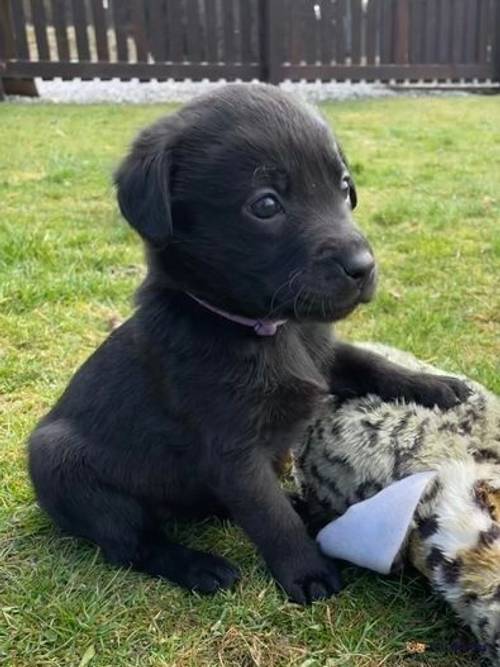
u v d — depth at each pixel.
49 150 1.49
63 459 0.46
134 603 0.42
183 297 0.44
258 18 2.18
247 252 0.41
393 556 0.39
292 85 2.43
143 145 0.42
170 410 0.44
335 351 0.49
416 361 0.52
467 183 1.27
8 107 2.02
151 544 0.46
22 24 2.09
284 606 0.41
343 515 0.42
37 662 0.39
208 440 0.43
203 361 0.42
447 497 0.39
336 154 0.42
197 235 0.42
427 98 2.31
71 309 0.77
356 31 2.27
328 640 0.39
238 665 0.38
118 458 0.46
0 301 0.77
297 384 0.43
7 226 1.00
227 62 2.21
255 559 0.45
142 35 2.14
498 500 0.39
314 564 0.42
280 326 0.44
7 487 0.51
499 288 0.82
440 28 2.36
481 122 1.87
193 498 0.47
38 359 0.68
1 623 0.41
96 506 0.46
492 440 0.44
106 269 0.88
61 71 2.13
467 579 0.36
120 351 0.47
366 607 0.41
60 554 0.46
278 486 0.44
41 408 0.61
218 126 0.41
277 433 0.44
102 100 2.20
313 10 2.21
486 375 0.63
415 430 0.43
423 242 0.96
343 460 0.44
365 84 2.54
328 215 0.41
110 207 1.11
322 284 0.39
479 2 2.37
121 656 0.39
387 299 0.78
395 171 1.35
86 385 0.47
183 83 2.44
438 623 0.39
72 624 0.40
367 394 0.47
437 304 0.78
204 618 0.41
